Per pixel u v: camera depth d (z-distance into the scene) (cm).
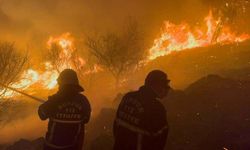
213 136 675
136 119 370
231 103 823
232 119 739
